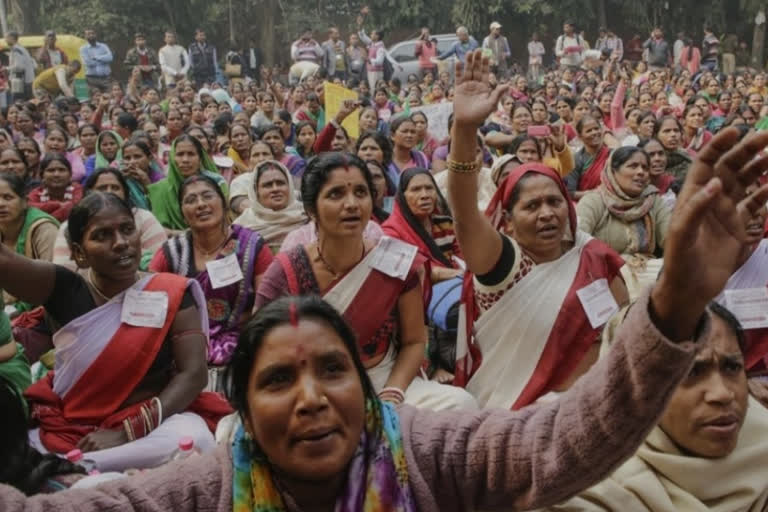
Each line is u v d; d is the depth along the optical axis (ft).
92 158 30.55
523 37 94.38
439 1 92.48
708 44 81.92
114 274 11.24
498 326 11.23
